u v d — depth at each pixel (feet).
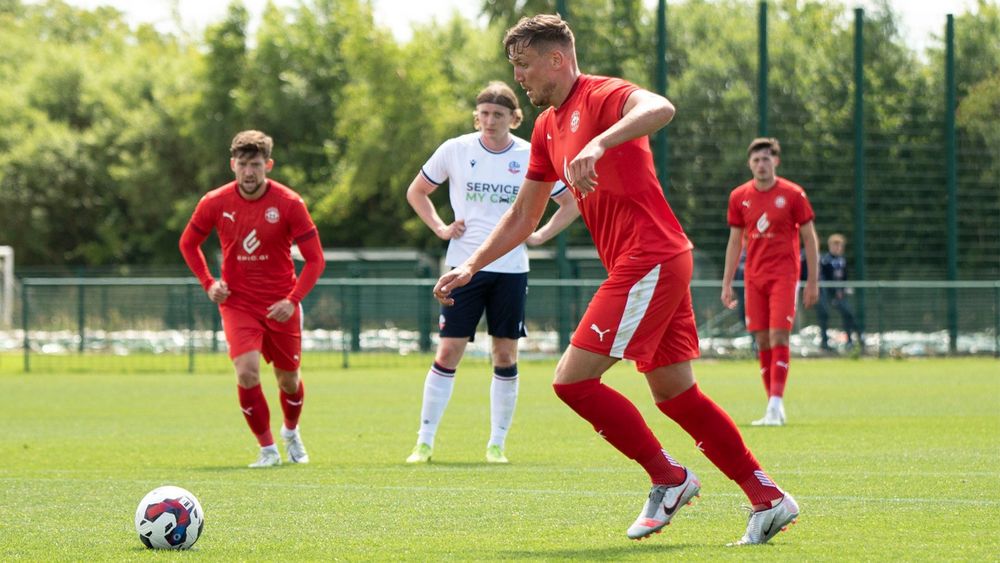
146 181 549.13
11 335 258.57
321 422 122.93
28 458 90.79
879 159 286.66
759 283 113.39
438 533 54.24
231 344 84.28
